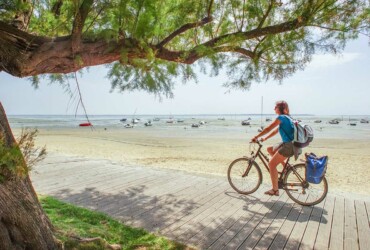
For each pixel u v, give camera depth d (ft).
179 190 20.30
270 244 12.25
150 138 103.35
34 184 20.93
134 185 21.42
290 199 18.53
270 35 9.67
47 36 8.85
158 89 11.93
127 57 9.19
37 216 7.98
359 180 34.47
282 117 16.84
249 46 10.73
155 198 18.35
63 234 10.29
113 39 8.71
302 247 12.07
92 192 19.33
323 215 15.80
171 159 48.91
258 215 15.65
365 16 8.75
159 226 13.85
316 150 69.92
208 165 42.78
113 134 126.11
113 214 15.31
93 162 30.27
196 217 15.16
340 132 164.14
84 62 8.71
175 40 11.12
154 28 8.59
